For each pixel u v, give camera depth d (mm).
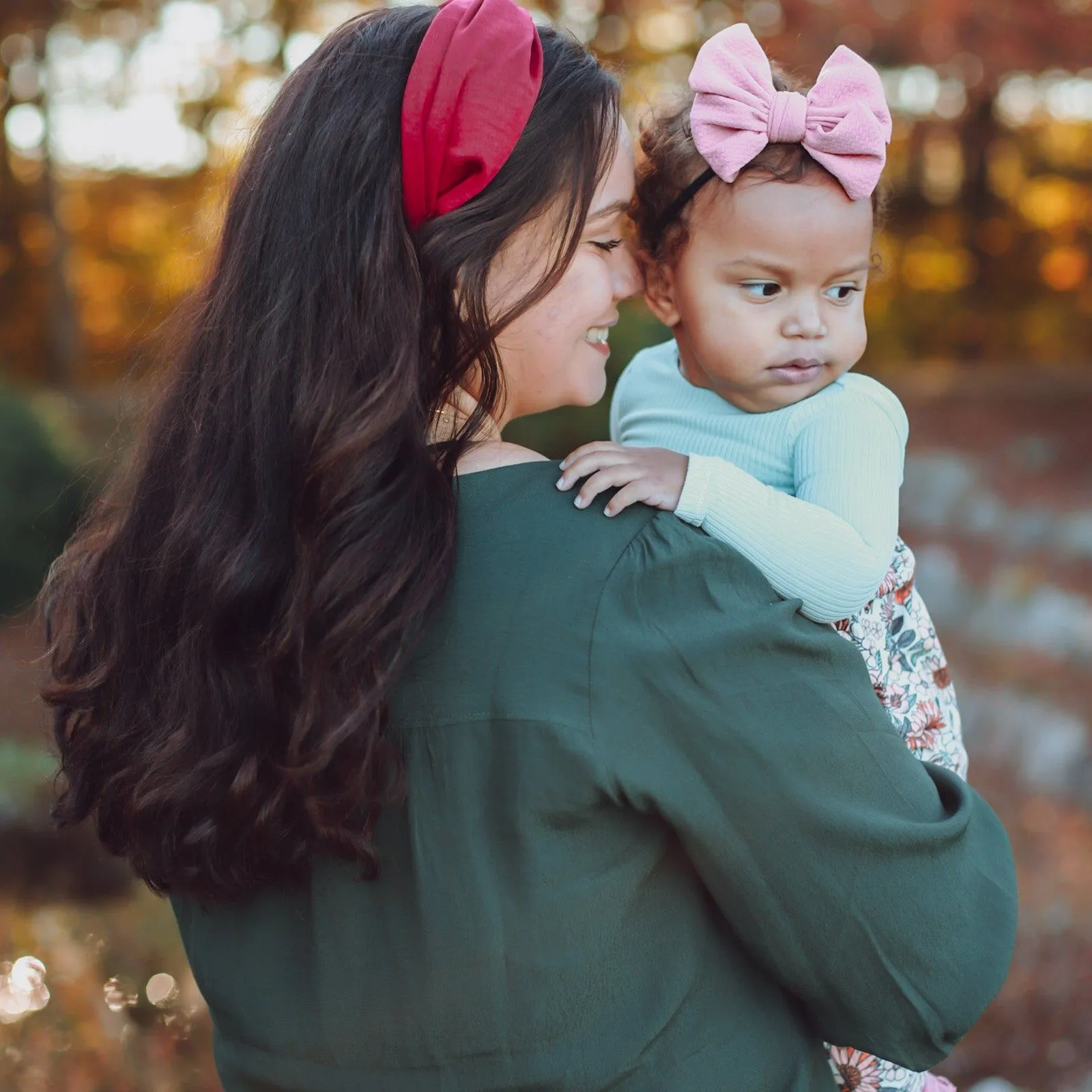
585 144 1154
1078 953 3652
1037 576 7340
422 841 1075
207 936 1249
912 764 1136
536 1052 1076
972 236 14461
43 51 13148
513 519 1117
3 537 7309
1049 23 10484
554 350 1226
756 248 1447
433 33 1136
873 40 10492
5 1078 2557
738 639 1063
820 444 1432
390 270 1108
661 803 1046
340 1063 1132
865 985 1104
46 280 14539
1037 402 11500
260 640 1122
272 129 1199
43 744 4848
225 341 1180
